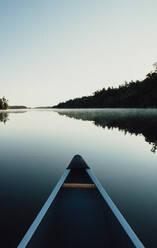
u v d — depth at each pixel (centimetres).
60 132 1155
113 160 563
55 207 244
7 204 304
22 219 262
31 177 425
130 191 352
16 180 407
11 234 233
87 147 741
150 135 966
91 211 247
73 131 1189
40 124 1681
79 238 192
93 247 182
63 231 204
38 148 728
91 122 1780
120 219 195
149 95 6225
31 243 163
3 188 367
